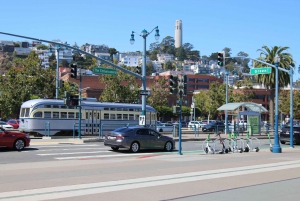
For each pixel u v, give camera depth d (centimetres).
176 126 4006
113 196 955
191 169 1487
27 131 3472
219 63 2648
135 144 2272
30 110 3475
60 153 2153
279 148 2366
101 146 2636
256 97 9956
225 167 1570
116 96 5984
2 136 2134
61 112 3616
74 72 2891
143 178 1245
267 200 946
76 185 1097
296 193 1042
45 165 1580
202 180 1225
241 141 2453
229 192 1038
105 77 5947
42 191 998
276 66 2500
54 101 3600
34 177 1241
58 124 3591
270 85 4862
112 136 2275
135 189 1053
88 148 2478
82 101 3775
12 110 5138
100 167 1522
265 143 3309
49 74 5347
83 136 3662
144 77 3147
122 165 1598
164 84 7000
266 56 4794
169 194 993
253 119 4391
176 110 2172
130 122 4066
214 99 7381
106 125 3656
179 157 1983
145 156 2053
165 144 2402
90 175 1300
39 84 5219
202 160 1833
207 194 1005
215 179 1251
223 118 10206
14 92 5066
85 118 3750
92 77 8638
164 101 6981
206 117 9675
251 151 2442
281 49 4734
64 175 1294
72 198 921
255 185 1154
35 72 5272
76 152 2227
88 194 973
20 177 1238
